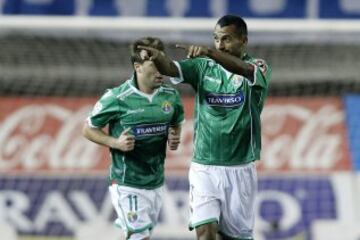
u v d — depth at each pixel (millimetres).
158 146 27766
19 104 48969
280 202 45562
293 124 48031
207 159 25094
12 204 46188
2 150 47719
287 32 51594
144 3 59719
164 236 44844
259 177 46312
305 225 45031
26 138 48062
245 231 25953
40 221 45781
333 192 45875
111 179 28000
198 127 25203
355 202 45562
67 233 45500
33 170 47125
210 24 50875
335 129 47875
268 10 59812
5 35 55594
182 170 46562
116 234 45219
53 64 51594
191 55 22328
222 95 24594
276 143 47500
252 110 24688
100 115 27188
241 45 24125
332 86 49594
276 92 49281
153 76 26906
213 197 25125
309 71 50562
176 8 59562
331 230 44844
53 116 48656
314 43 55250
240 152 25078
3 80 49906
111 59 52562
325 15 59812
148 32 54719
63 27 51281
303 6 59812
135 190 27766
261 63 24141
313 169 46625
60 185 46656
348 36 55250
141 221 27875
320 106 48656
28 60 51938
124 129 27406
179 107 27844
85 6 60000
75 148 47719
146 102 27328
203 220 24969
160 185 28266
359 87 49500
